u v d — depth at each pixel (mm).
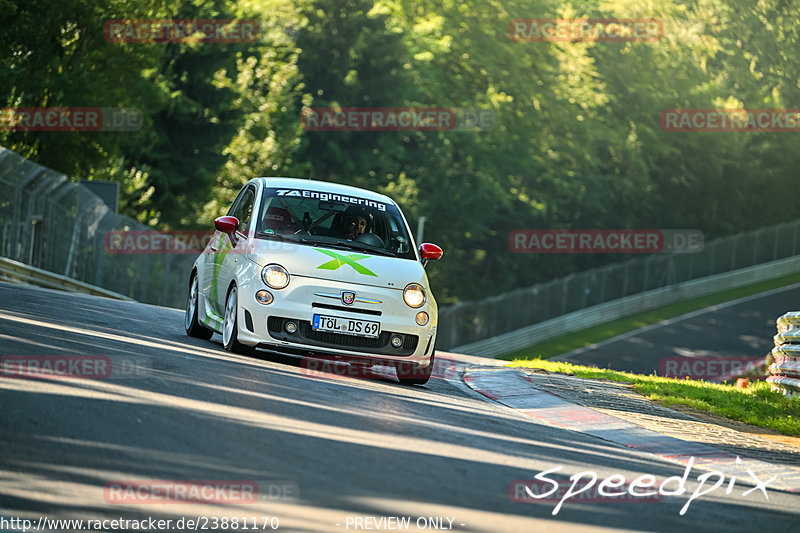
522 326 197625
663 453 31625
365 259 39500
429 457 24297
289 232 40312
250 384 31156
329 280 38219
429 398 35625
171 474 19812
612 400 42812
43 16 129000
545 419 36188
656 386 49812
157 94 144375
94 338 36500
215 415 25438
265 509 18297
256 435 23906
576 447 29516
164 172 170125
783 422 41469
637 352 181250
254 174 182625
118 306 56375
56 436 21406
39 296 52219
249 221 40906
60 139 133000
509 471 24109
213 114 172875
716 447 33500
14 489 17922
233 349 39594
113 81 138125
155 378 29453
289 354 41906
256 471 20719
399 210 43562
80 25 133250
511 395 41562
